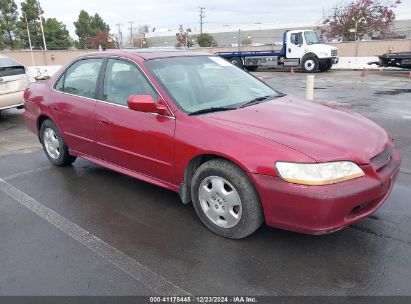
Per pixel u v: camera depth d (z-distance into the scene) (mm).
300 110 3682
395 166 3230
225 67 4555
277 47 30109
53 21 56969
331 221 2811
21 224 3705
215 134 3197
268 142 2955
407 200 3969
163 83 3744
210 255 3107
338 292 2643
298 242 3244
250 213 3078
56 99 4836
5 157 5855
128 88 3988
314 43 22781
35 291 2730
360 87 13953
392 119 7980
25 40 53438
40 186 4641
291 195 2803
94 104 4277
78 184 4672
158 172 3734
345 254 3064
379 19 33938
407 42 25078
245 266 2953
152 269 2949
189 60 4289
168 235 3434
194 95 3787
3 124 8438
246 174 3035
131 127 3820
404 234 3332
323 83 15930
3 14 52656
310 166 2762
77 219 3783
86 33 65938
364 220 3576
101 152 4355
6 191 4512
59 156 5152
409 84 14555
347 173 2812
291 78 19016
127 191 4426
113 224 3666
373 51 26094
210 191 3334
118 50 4418
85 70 4547
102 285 2779
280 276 2826
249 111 3547
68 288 2754
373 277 2785
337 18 35656
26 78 8820
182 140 3385
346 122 3453
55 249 3256
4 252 3225
